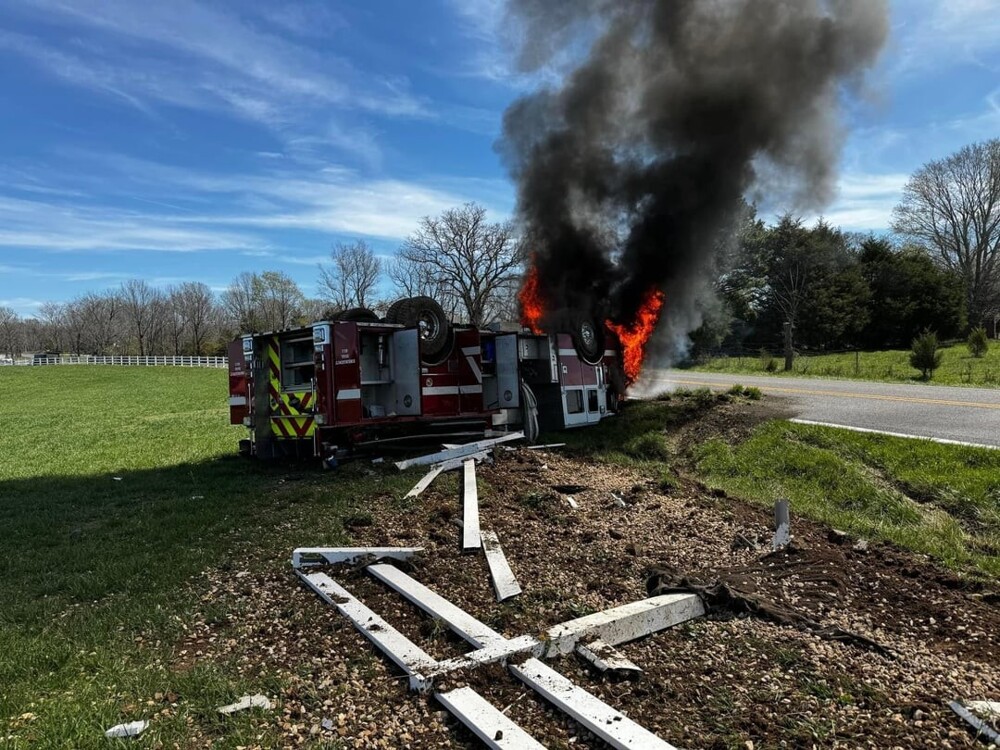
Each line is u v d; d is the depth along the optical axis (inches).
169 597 175.5
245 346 399.2
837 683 125.7
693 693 121.6
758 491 319.3
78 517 275.7
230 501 288.2
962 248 1715.1
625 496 281.0
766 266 1489.9
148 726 112.3
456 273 1577.3
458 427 407.5
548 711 114.9
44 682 129.8
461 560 196.4
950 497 285.1
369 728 111.9
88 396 1266.0
